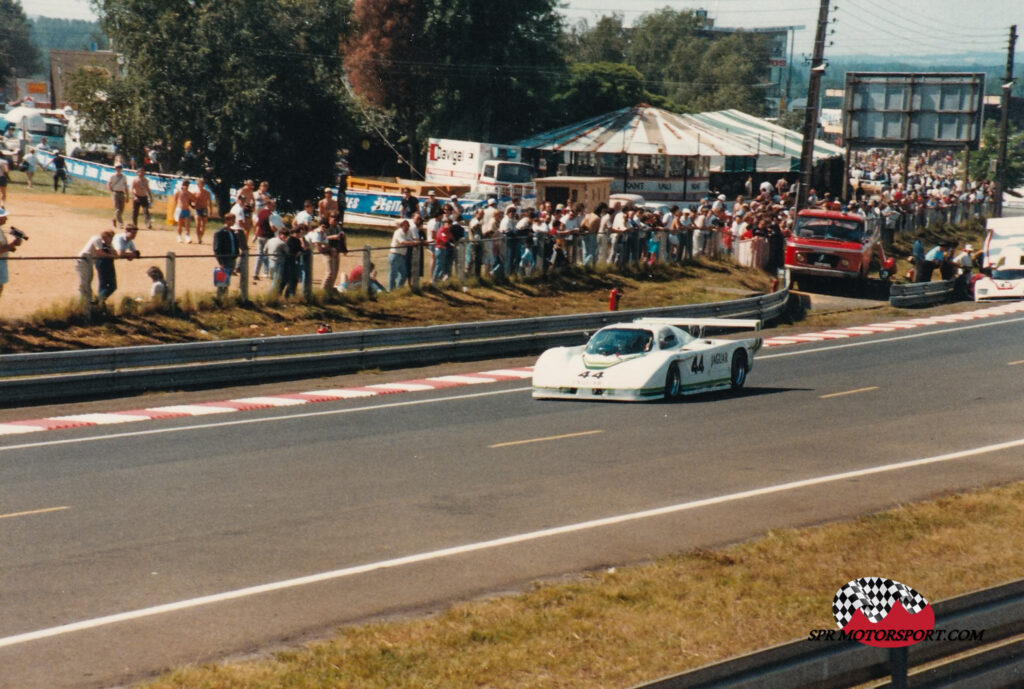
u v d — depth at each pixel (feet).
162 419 91.56
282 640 41.73
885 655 30.50
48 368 98.94
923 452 79.10
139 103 220.84
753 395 105.09
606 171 303.48
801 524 59.47
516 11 381.60
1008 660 33.22
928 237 281.13
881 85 298.76
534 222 165.17
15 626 42.57
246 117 218.79
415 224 146.41
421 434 84.84
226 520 58.70
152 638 41.65
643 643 41.29
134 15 221.66
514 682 37.40
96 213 198.70
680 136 307.17
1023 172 523.29
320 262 136.36
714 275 187.42
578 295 160.66
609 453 77.41
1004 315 182.19
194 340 118.32
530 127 399.24
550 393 101.35
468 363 127.65
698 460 75.31
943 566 51.75
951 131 293.84
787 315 178.19
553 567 51.34
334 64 238.48
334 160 237.66
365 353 120.47
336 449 78.79
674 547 54.85
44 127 363.35
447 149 284.00
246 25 221.25
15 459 74.64
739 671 28.35
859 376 118.83
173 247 160.76
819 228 199.21
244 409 97.04
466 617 43.73
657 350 101.96
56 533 55.72
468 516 60.23
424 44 380.58
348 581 48.93
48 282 125.18
